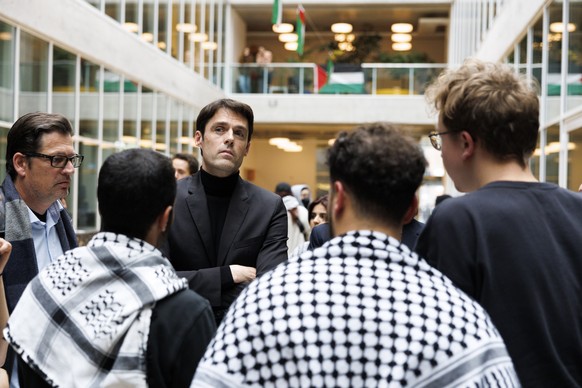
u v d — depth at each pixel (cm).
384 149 147
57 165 263
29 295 174
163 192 179
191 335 166
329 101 2091
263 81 2139
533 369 163
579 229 171
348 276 140
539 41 1071
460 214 172
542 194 174
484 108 178
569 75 888
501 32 1391
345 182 149
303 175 2706
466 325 138
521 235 167
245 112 294
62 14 1023
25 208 255
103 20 1184
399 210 149
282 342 135
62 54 1045
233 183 291
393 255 143
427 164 153
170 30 1617
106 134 1223
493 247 167
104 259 171
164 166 180
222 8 2197
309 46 2719
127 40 1302
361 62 2550
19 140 262
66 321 167
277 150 2728
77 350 164
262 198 291
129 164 176
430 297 139
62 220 287
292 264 144
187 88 1736
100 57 1173
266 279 143
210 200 289
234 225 283
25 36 928
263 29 2595
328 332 135
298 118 2103
